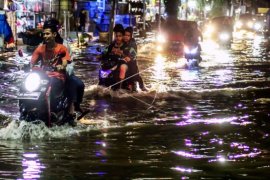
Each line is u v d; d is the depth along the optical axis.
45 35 9.30
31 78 8.75
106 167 6.89
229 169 6.87
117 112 11.33
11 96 13.41
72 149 7.86
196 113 11.26
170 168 6.88
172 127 9.68
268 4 101.25
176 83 16.72
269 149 8.01
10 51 27.88
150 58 28.14
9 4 32.09
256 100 13.11
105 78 14.30
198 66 23.17
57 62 9.37
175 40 35.28
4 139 8.45
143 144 8.25
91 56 26.97
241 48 38.12
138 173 6.64
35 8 37.53
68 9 42.44
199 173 6.68
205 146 8.16
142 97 13.61
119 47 14.52
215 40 44.03
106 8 48.84
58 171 6.69
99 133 9.05
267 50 35.72
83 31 44.53
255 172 6.75
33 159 7.26
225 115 11.02
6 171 6.67
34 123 9.05
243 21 71.06
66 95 9.48
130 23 49.69
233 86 15.91
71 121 9.62
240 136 8.94
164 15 63.25
